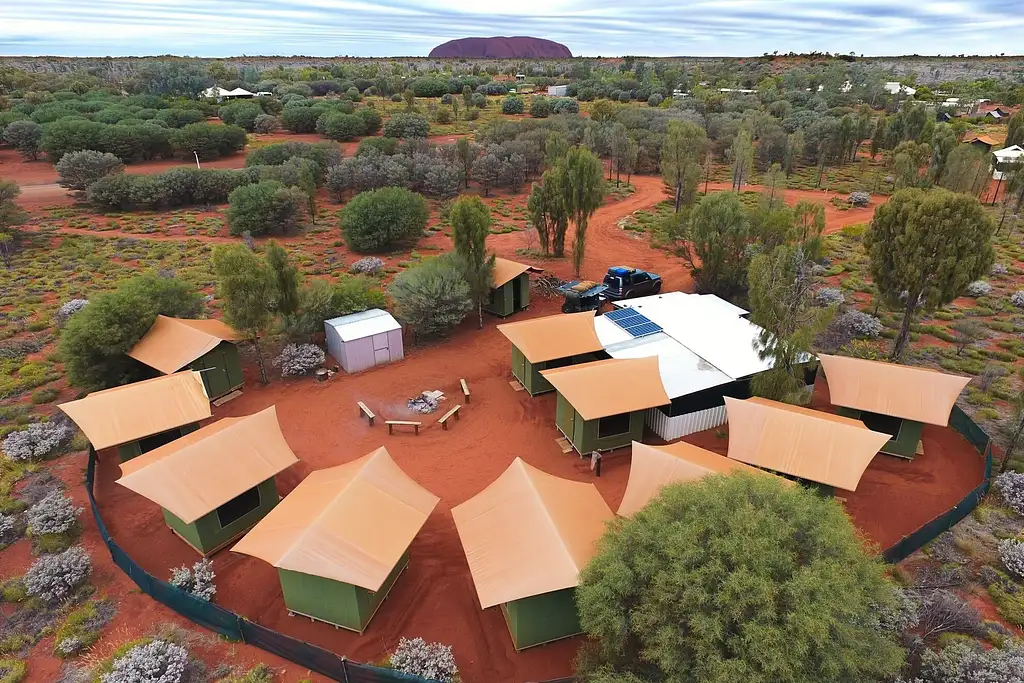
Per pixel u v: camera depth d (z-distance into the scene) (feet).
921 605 53.78
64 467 76.84
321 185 233.96
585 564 49.73
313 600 54.19
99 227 189.26
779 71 613.52
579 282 130.82
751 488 46.11
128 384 82.94
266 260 99.40
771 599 37.11
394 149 266.57
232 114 360.48
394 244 169.78
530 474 61.00
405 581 59.93
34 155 283.79
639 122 313.12
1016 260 148.97
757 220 120.88
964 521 65.10
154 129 283.79
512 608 51.24
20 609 56.80
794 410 71.20
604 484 73.46
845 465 62.95
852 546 42.34
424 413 88.53
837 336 105.40
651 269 150.92
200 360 87.97
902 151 220.23
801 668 36.14
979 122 354.74
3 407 88.53
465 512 59.11
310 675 49.47
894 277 94.53
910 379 77.36
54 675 50.01
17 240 170.50
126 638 52.95
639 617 40.29
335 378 98.32
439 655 49.60
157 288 99.76
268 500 68.33
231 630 52.54
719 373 83.76
